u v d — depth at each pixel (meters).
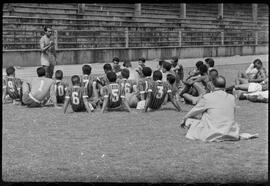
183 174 5.57
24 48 22.48
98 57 25.02
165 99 10.96
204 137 7.38
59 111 10.22
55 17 26.58
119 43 27.00
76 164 6.06
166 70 11.97
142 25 30.05
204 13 37.66
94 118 9.42
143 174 5.56
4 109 10.41
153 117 9.55
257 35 36.31
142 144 7.25
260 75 12.39
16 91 11.06
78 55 24.02
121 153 6.63
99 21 27.41
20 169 5.75
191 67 23.64
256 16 39.53
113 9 30.72
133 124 8.82
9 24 21.92
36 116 9.59
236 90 12.33
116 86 9.98
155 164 6.06
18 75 17.70
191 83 11.02
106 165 6.00
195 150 6.84
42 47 15.10
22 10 25.16
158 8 34.22
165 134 7.91
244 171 5.65
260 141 7.33
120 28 27.47
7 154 6.54
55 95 10.66
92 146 7.11
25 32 22.56
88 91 10.56
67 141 7.39
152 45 28.92
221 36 33.84
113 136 7.76
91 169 5.78
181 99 11.91
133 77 11.36
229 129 7.35
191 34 31.56
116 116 9.62
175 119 9.34
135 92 10.62
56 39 23.34
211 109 7.44
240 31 35.72
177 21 33.81
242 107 10.97
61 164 6.05
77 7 28.39
